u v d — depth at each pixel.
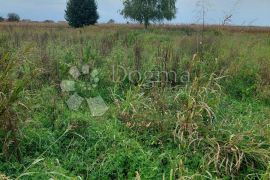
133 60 6.81
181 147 4.00
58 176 3.38
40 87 5.36
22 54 4.49
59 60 6.73
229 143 3.89
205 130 4.15
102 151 3.94
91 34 14.66
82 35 13.42
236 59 7.52
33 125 4.19
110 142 4.08
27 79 3.91
